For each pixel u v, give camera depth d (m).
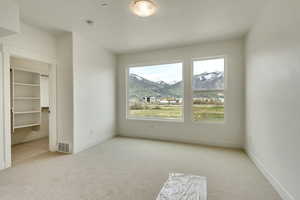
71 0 2.06
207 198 1.74
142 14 2.37
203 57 3.72
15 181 2.07
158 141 4.02
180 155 3.06
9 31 2.08
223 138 3.59
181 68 4.07
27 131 4.04
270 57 2.06
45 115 4.51
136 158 2.90
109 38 3.40
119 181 2.09
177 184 1.89
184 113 3.94
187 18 2.57
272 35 2.00
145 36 3.29
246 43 3.20
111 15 2.46
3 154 2.42
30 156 2.97
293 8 1.54
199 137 3.81
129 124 4.54
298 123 1.47
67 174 2.27
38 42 2.88
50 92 3.22
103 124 4.02
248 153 3.08
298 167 1.47
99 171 2.38
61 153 3.13
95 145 3.68
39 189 1.89
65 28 2.90
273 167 1.98
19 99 3.82
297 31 1.48
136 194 1.81
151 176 2.23
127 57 4.49
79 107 3.23
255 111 2.65
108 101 4.23
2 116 2.41
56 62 3.20
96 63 3.74
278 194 1.82
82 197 1.75
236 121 3.48
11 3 2.04
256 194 1.82
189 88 3.87
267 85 2.16
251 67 2.87
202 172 2.36
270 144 2.07
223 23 2.74
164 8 2.27
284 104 1.72
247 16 2.51
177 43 3.70
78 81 3.19
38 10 2.30
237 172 2.36
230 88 3.51
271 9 2.03
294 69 1.53
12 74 3.53
